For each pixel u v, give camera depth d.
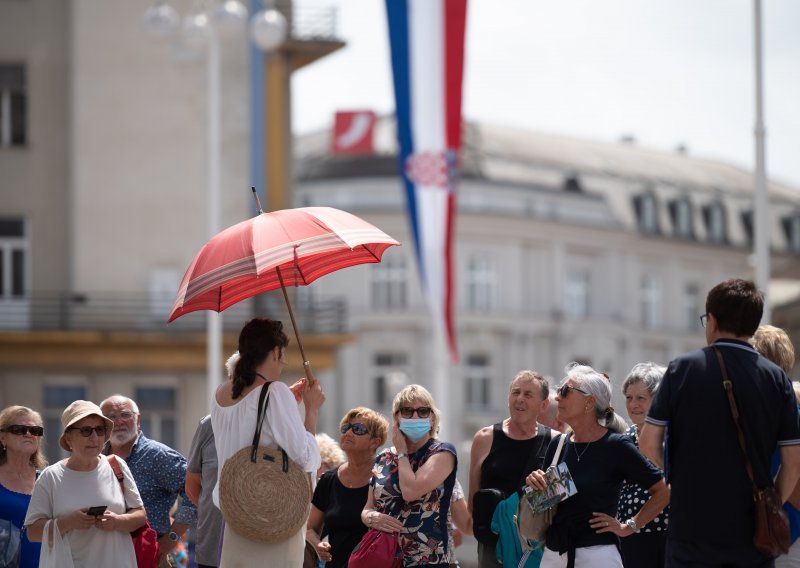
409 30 47.47
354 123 118.25
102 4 68.75
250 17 70.12
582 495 15.21
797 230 154.62
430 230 48.31
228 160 69.81
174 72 69.12
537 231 119.50
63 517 16.36
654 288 132.12
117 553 16.56
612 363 124.75
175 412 66.25
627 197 134.75
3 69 69.44
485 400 117.31
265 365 14.80
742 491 13.07
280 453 14.58
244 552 14.46
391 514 16.12
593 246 124.12
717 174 152.00
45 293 68.19
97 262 68.06
